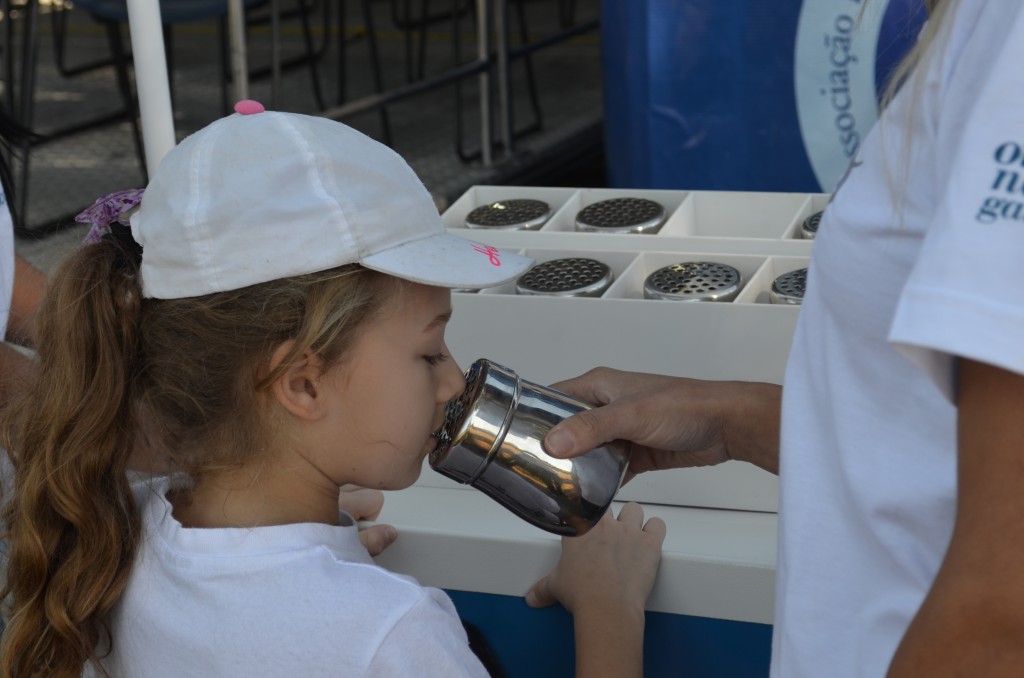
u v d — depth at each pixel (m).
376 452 0.89
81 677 0.93
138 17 1.26
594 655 0.96
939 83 0.56
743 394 1.01
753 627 1.03
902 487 0.60
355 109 3.39
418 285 0.89
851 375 0.63
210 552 0.86
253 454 0.88
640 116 2.28
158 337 0.88
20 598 0.92
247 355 0.85
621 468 0.98
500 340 1.20
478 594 1.10
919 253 0.54
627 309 1.15
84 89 5.02
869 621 0.64
